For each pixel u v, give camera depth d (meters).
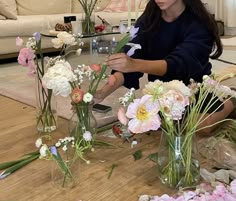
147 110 0.84
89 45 3.60
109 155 1.12
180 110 0.84
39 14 4.65
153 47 1.46
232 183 0.85
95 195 0.90
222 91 0.98
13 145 1.20
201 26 1.35
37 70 1.21
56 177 0.94
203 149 1.11
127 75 1.39
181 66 1.25
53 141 1.22
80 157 1.00
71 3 5.02
